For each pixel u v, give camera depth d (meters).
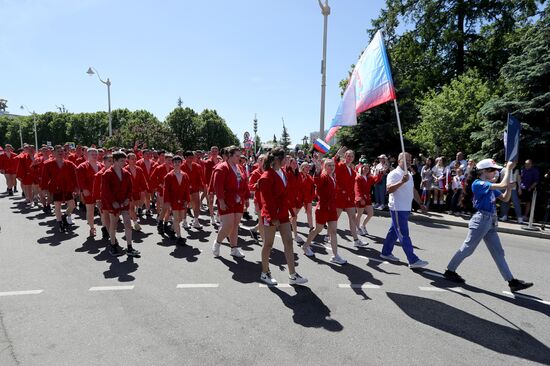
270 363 3.10
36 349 3.31
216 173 6.05
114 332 3.63
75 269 5.57
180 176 7.02
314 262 6.12
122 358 3.17
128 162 8.18
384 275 5.50
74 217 9.85
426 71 24.78
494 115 12.46
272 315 4.04
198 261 6.06
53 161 8.05
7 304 4.28
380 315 4.09
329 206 6.02
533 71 11.45
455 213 11.15
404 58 24.81
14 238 7.49
